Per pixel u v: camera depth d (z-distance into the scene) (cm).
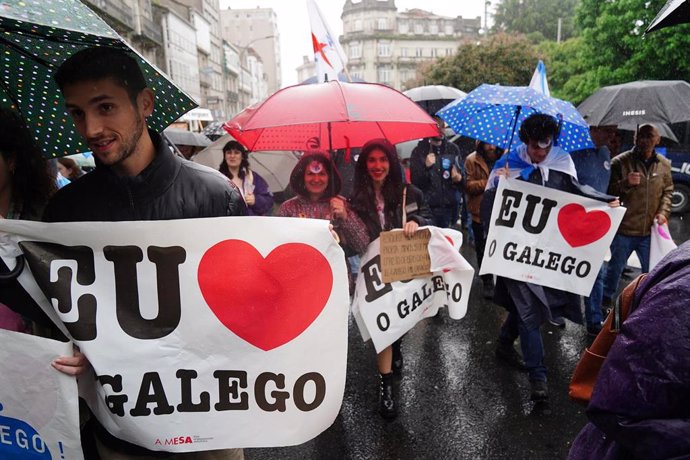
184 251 141
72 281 136
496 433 280
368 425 293
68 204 144
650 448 95
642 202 402
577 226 303
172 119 164
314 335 148
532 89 322
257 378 146
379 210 298
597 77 1641
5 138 146
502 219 309
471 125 380
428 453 265
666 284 96
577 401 133
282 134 331
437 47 7138
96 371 136
